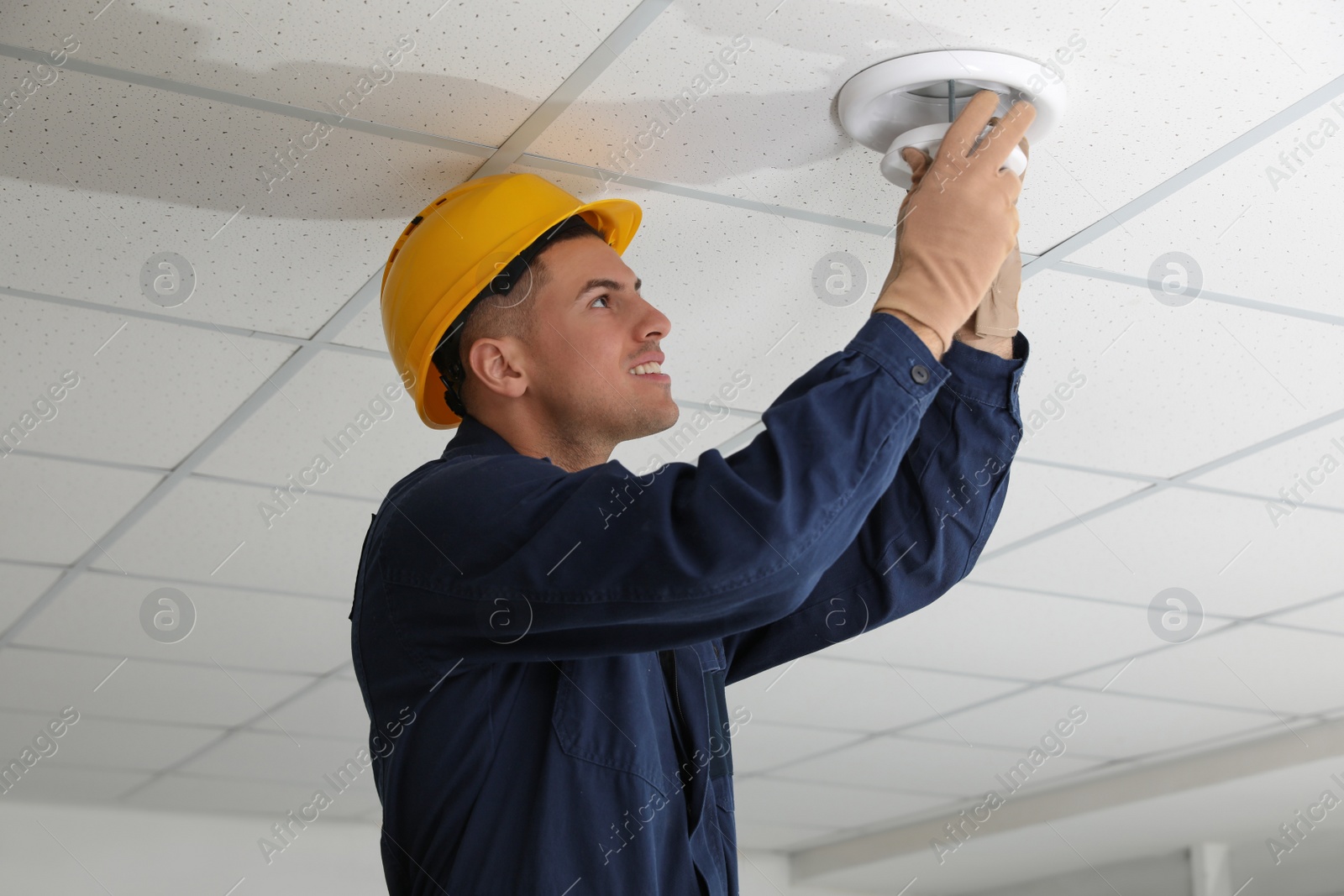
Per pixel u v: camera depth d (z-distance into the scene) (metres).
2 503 2.48
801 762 4.66
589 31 1.32
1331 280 1.76
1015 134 1.26
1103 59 1.35
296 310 1.82
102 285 1.75
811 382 1.10
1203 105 1.42
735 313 1.85
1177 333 1.92
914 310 1.15
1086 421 2.21
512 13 1.30
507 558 1.09
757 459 1.03
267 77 1.38
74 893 4.85
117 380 2.01
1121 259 1.73
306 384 2.04
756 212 1.62
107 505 2.49
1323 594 3.05
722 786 1.23
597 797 1.11
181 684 3.64
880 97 1.40
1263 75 1.37
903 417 1.08
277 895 5.13
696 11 1.30
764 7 1.29
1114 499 2.55
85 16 1.28
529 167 1.53
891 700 3.95
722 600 1.01
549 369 1.36
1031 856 5.63
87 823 4.96
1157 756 4.59
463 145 1.49
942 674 3.72
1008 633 3.37
